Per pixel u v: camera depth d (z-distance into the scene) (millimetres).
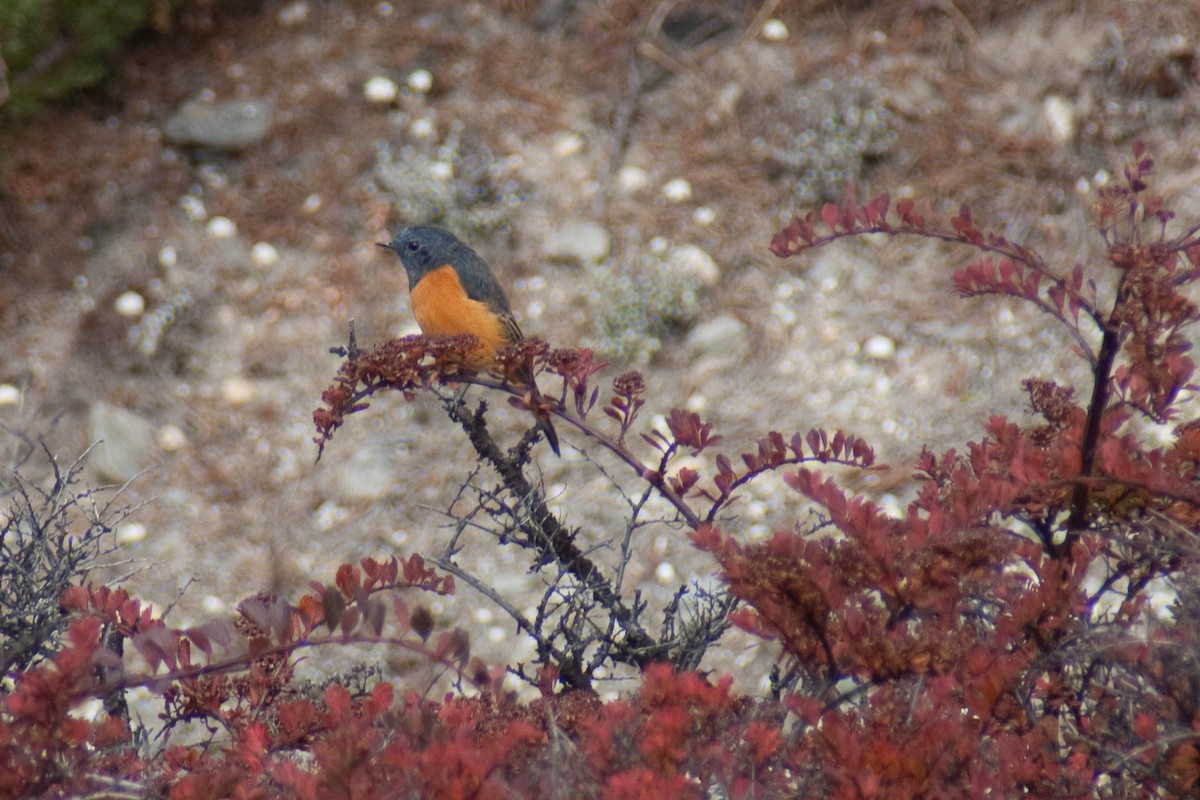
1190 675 3699
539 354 4785
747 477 4836
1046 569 3924
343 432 11984
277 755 4168
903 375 11836
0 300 13305
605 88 14688
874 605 3885
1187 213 11984
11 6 14242
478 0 15641
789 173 13688
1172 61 13078
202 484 11703
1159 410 4488
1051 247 12516
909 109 13805
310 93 14836
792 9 14867
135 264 13523
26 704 3404
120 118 14852
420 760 3342
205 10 15695
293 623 4055
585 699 4281
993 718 3779
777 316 12555
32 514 5691
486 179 13984
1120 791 3838
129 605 4586
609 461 11234
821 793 3453
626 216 13445
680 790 3176
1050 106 13352
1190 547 3992
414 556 4402
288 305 13211
